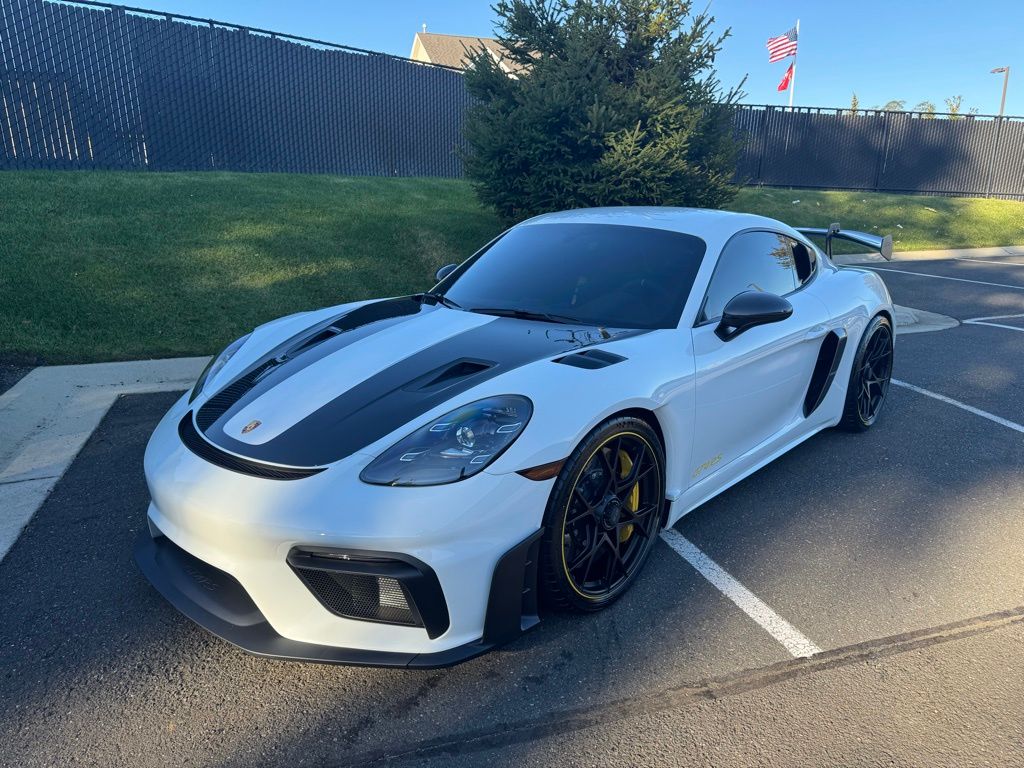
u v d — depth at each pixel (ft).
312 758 5.97
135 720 6.34
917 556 9.34
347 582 6.47
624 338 8.74
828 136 60.08
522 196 27.94
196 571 7.23
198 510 6.63
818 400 12.22
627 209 12.20
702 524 10.14
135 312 18.61
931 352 20.49
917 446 13.23
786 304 9.16
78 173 28.96
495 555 6.62
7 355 16.10
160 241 22.79
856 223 49.37
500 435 6.79
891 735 6.27
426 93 41.96
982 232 50.60
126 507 10.19
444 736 6.21
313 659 6.42
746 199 50.67
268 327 10.52
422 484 6.42
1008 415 15.02
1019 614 8.13
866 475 11.90
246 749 6.05
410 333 9.15
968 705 6.66
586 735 6.23
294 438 7.04
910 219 51.55
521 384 7.38
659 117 26.91
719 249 10.47
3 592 8.18
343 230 26.35
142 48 31.45
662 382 8.25
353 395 7.60
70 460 11.65
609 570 8.05
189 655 7.21
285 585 6.50
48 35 28.89
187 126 33.37
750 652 7.37
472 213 31.40
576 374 7.64
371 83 39.52
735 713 6.51
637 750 6.07
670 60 27.68
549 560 7.13
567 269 10.48
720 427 9.56
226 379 8.85
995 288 31.94
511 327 9.16
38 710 6.43
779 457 11.73
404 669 6.43
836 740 6.21
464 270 11.69
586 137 26.63
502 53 30.63
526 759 5.97
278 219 26.35
